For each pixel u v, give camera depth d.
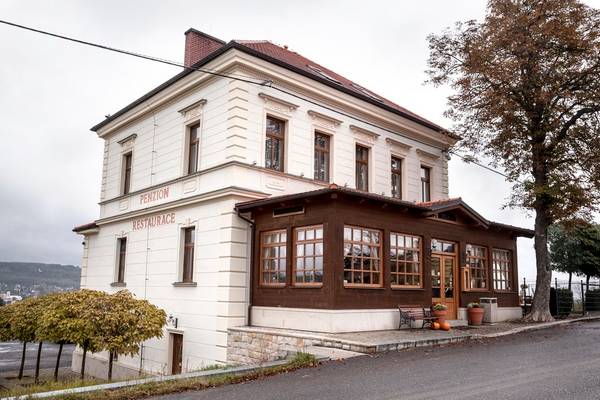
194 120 18.19
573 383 7.73
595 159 18.53
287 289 14.70
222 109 16.81
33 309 18.12
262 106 16.92
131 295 14.86
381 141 20.95
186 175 18.00
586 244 26.73
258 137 16.67
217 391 8.23
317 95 18.58
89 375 21.81
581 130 18.81
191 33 20.78
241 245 15.93
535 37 17.83
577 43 17.55
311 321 13.78
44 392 8.42
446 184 23.91
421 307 15.98
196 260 17.05
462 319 17.91
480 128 20.11
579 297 25.14
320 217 14.09
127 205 21.56
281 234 15.43
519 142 19.34
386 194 20.81
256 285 15.80
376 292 14.66
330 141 19.08
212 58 16.95
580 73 18.08
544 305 19.14
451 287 17.98
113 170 23.19
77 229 24.61
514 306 20.89
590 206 18.42
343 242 13.86
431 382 8.10
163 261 18.69
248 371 9.71
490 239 20.02
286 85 17.69
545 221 19.55
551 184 18.12
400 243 15.91
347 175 19.31
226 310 15.32
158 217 19.39
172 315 17.70
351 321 13.71
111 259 22.11
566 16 17.67
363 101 20.02
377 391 7.64
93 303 13.75
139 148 21.44
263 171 16.58
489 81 18.97
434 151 23.61
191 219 17.58
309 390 7.91
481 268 19.55
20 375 19.67
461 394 7.21
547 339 13.37
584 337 13.54
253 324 15.61
